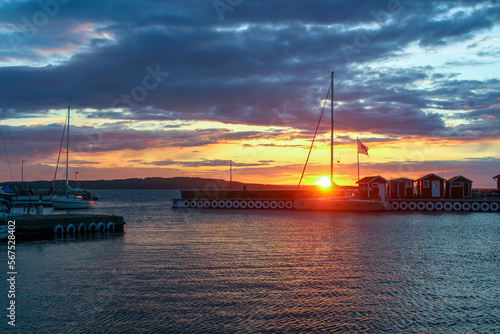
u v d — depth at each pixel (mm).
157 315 15195
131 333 13688
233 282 19375
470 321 14898
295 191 73062
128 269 21797
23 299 16828
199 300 16797
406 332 13977
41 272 21141
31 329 13945
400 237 33531
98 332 13750
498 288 18703
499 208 61438
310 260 24188
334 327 14312
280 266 22594
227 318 14984
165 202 111438
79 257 25109
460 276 20688
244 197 74688
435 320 14961
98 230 37688
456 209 62469
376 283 19359
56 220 35219
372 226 42000
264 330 14023
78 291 17891
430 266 22781
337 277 20359
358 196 65688
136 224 45188
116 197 160375
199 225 43719
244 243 30438
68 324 14359
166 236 34531
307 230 38531
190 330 13953
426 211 62656
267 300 16859
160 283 19141
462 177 65562
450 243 30547
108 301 16609
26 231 33344
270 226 42312
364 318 15086
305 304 16438
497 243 30641
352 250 27500
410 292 18031
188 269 21844
